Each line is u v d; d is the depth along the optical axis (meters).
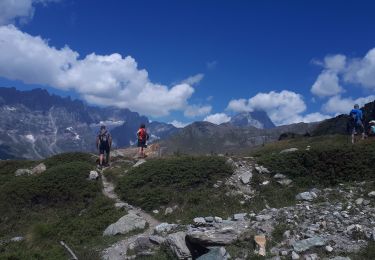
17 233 29.81
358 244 18.31
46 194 33.25
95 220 27.97
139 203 30.05
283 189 28.14
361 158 28.86
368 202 23.28
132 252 21.86
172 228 23.89
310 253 18.19
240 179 30.17
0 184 39.00
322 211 22.14
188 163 33.06
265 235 20.17
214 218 24.53
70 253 21.91
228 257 18.86
